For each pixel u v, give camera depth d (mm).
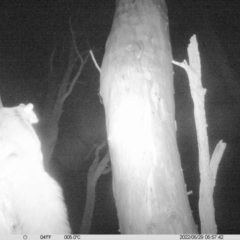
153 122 4367
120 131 4348
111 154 4496
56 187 3564
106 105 4621
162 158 4285
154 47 4742
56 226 3330
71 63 16750
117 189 4363
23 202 3441
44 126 16438
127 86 4449
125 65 4527
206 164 5074
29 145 3686
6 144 3645
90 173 14891
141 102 4402
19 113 3932
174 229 4117
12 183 3516
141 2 4988
